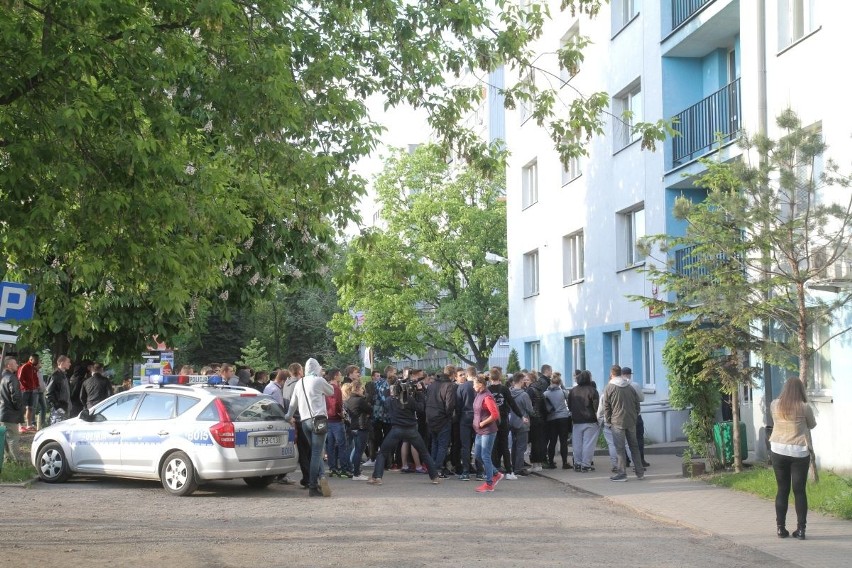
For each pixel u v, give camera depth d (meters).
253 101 11.38
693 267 15.24
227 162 13.30
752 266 13.75
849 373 14.70
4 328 12.50
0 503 13.22
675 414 23.09
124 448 14.92
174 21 11.37
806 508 10.40
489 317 45.22
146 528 11.14
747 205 13.28
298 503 13.57
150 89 10.68
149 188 10.51
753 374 15.63
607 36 26.34
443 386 17.16
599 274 27.42
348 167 14.54
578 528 11.31
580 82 28.34
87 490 14.83
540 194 33.06
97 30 10.62
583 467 18.55
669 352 16.64
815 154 12.92
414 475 18.23
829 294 14.86
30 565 8.88
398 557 9.34
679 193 22.56
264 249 18.34
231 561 9.12
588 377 18.78
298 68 13.81
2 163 10.41
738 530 11.01
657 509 12.80
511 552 9.64
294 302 66.56
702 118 21.73
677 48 22.06
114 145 10.36
